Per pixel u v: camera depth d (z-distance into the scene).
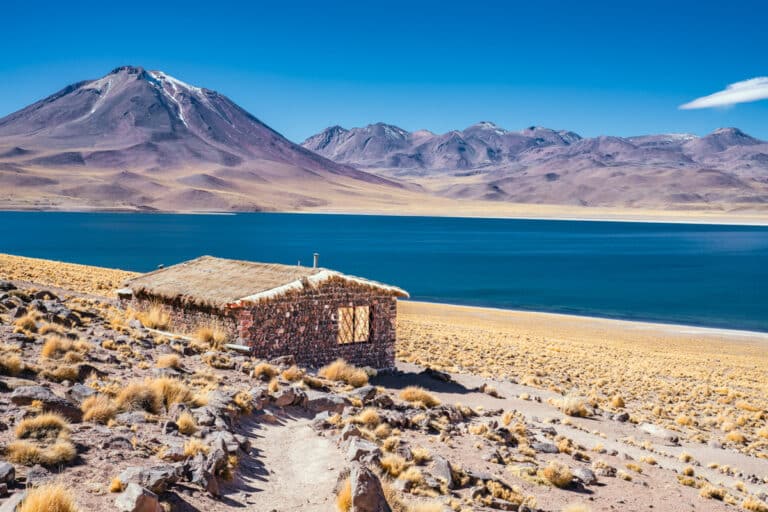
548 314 89.88
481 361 43.38
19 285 34.84
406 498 12.93
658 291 123.50
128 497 9.68
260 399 17.50
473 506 13.55
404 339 49.53
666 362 52.56
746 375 49.28
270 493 12.06
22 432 11.61
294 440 15.52
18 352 17.45
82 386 14.85
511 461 17.88
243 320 27.31
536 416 26.83
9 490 9.66
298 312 29.05
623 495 16.91
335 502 11.84
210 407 15.32
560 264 176.25
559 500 15.42
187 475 11.54
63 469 10.79
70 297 32.19
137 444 12.44
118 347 21.16
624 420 29.67
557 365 45.41
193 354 23.58
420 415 20.41
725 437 29.31
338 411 19.34
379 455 14.33
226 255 175.38
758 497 19.28
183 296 29.50
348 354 30.97
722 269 169.12
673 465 22.22
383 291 32.22
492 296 112.19
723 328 83.25
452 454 17.16
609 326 80.00
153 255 166.75
